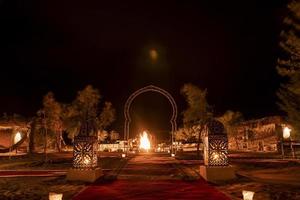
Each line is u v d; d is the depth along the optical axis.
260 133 30.78
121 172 14.69
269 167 15.87
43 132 29.66
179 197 8.88
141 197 8.88
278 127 26.73
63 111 31.09
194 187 10.47
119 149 33.94
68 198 8.80
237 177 12.34
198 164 18.22
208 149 12.39
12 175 14.02
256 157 22.38
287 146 25.98
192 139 34.97
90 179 11.86
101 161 20.75
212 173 11.98
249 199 7.25
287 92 10.64
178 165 17.75
